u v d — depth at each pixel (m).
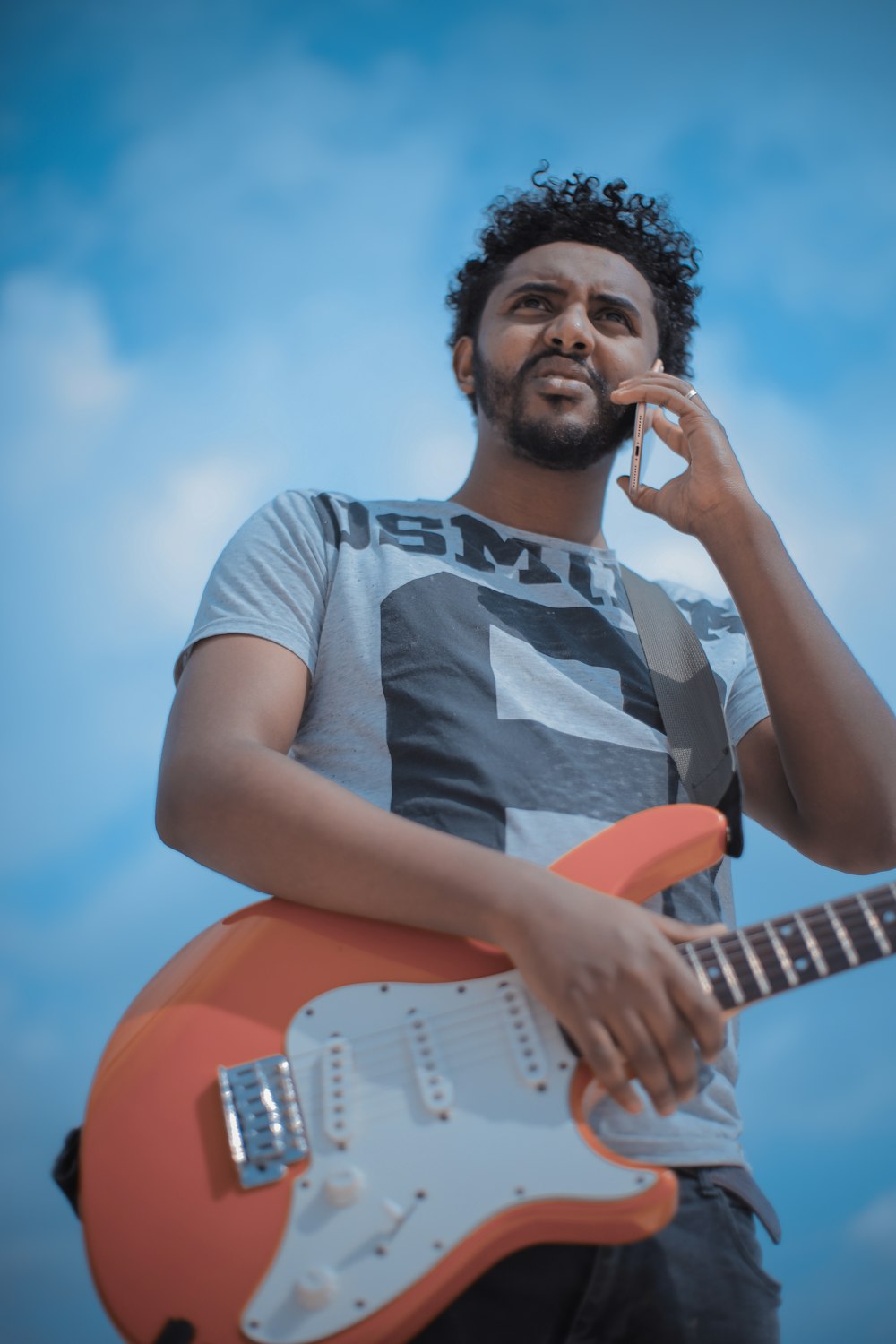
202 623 1.68
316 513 1.84
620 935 1.24
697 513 1.79
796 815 1.79
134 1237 1.17
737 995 1.29
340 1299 1.14
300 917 1.37
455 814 1.52
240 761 1.43
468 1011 1.29
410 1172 1.20
